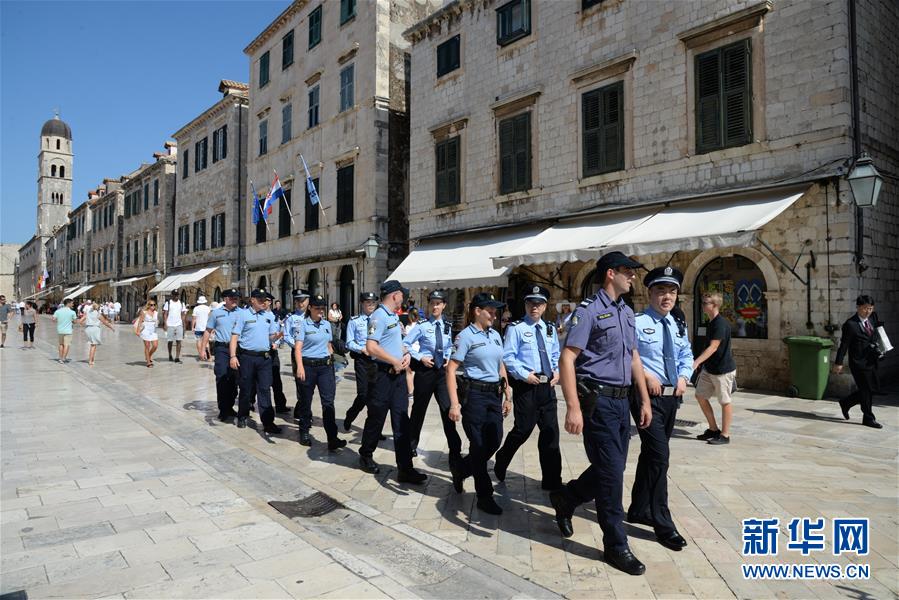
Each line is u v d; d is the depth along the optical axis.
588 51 14.21
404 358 6.20
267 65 28.88
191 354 20.59
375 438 6.45
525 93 15.59
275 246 27.77
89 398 11.28
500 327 15.10
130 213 47.50
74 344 25.02
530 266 15.58
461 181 17.75
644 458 4.65
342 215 22.77
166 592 3.70
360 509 5.28
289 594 3.67
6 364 17.12
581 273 14.47
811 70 10.55
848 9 10.37
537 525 4.84
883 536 4.48
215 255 33.50
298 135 25.94
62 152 98.31
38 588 3.76
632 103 13.26
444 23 18.45
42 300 81.00
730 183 11.64
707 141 11.89
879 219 11.17
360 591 3.72
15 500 5.45
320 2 24.55
